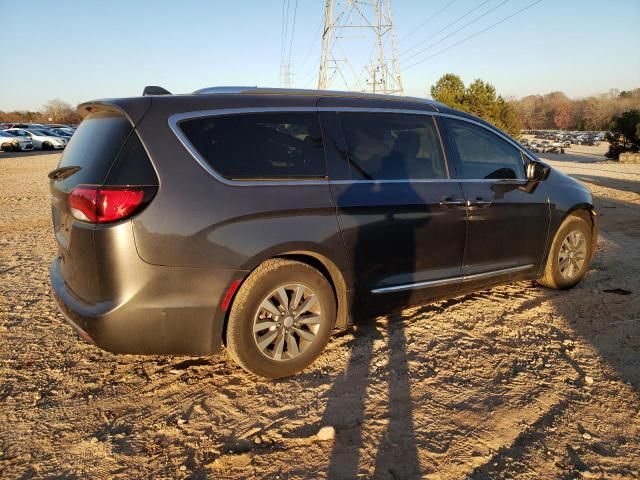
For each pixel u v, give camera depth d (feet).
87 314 9.16
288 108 10.98
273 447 8.56
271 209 10.05
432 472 7.92
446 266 12.87
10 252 21.95
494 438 8.77
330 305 11.02
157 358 11.82
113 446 8.59
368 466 8.07
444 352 12.00
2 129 135.95
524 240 14.46
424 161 12.67
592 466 8.07
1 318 14.12
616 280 17.58
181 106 9.89
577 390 10.32
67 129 151.12
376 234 11.43
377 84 123.85
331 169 11.09
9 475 7.87
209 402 9.92
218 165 9.80
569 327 13.47
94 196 8.99
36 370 11.21
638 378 10.78
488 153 14.12
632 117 107.24
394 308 12.34
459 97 134.72
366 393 10.21
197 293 9.45
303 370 11.11
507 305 15.05
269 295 10.19
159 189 9.17
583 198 15.98
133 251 8.95
